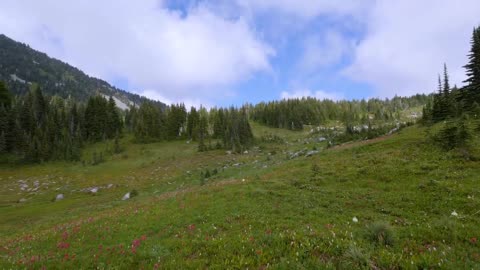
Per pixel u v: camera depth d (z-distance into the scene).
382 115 186.88
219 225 14.16
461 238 9.74
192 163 79.94
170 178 62.84
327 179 24.55
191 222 15.45
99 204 38.38
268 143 117.50
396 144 33.44
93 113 125.19
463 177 18.91
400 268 7.25
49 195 56.91
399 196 17.30
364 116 187.88
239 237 10.77
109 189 59.06
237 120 126.06
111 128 128.25
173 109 142.00
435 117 43.19
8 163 84.25
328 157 35.97
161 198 26.55
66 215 31.53
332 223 13.57
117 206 30.64
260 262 8.11
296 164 36.19
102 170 81.44
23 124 102.88
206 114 191.25
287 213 15.68
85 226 17.59
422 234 10.19
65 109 135.88
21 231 24.12
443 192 16.75
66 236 15.32
